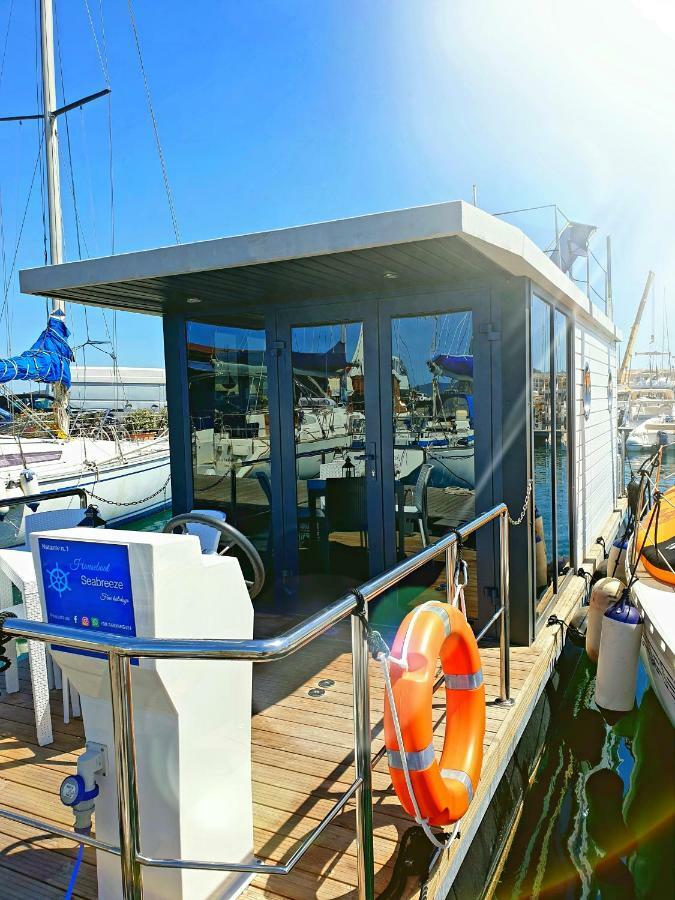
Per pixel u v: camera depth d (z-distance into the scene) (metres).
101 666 1.87
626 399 30.95
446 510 4.52
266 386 4.99
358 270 3.99
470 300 4.33
